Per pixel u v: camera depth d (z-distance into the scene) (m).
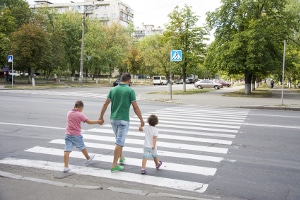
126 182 5.09
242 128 10.43
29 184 4.83
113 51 54.41
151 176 5.39
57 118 11.80
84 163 6.10
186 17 32.91
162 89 41.38
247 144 7.97
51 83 45.00
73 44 55.00
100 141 8.00
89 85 44.94
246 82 31.25
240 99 23.69
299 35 36.94
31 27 38.09
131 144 7.73
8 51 38.22
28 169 5.69
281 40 29.97
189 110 16.06
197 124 11.12
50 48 40.84
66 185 4.81
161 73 34.41
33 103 17.00
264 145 7.89
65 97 22.39
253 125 11.12
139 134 8.97
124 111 5.56
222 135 9.12
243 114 14.72
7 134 8.76
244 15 31.08
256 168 5.93
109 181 5.12
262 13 32.38
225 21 31.81
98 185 4.89
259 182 5.15
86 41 51.00
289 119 13.00
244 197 4.52
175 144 7.82
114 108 5.60
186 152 7.06
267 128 10.52
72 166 5.90
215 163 6.22
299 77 45.84
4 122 10.72
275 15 31.62
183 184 5.02
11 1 48.75
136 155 6.74
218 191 4.74
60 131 9.27
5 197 4.27
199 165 6.07
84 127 10.05
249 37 28.02
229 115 14.17
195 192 4.70
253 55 27.83
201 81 51.19
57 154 6.73
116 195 4.43
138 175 5.44
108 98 5.68
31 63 38.31
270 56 29.27
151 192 4.61
